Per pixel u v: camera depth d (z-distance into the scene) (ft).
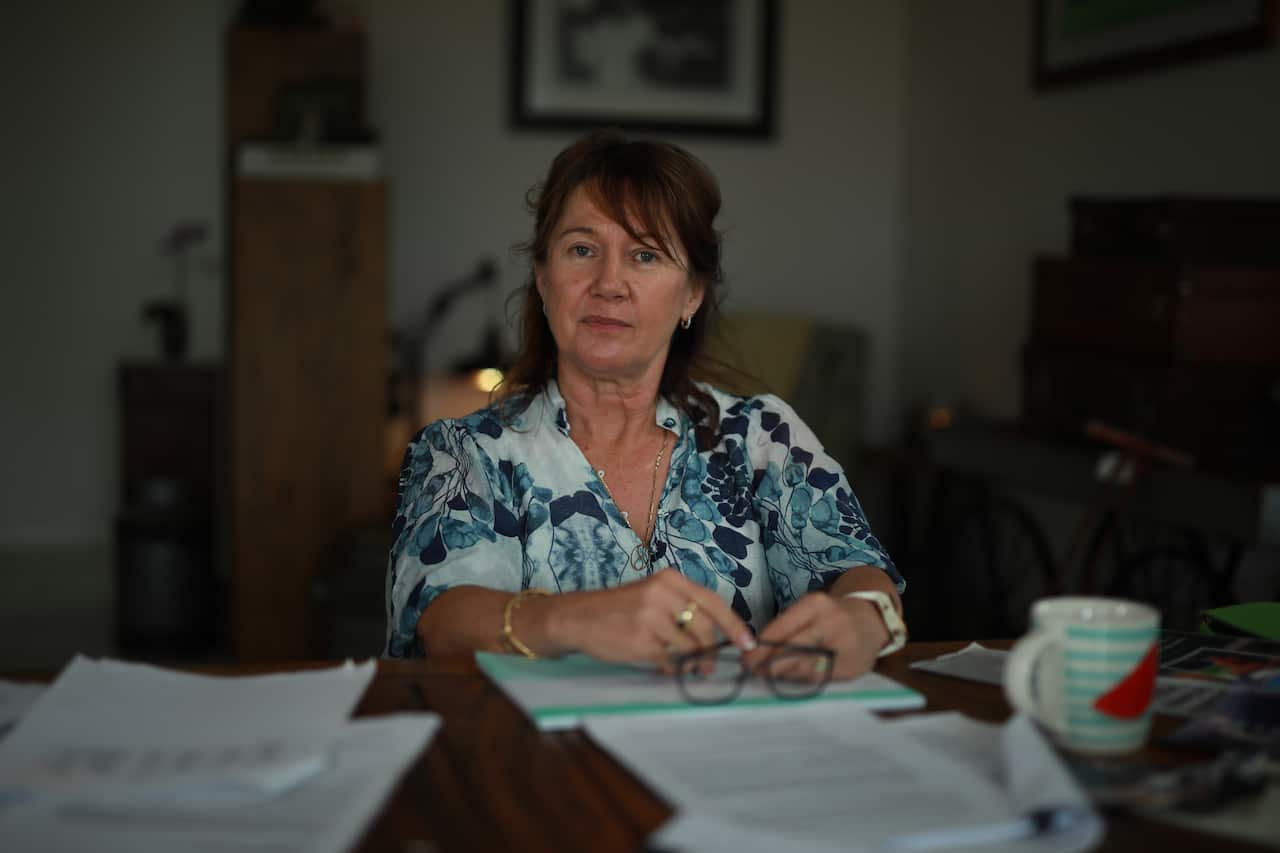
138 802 2.55
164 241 16.16
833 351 14.48
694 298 4.79
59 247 16.05
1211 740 2.97
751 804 2.55
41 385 16.24
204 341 16.33
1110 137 11.64
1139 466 8.40
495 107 15.64
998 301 13.85
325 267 12.26
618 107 15.81
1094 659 2.94
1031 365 10.30
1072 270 9.76
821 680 3.39
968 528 13.66
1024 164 13.26
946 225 15.14
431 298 15.72
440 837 2.45
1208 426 8.52
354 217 12.25
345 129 12.24
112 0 15.83
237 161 12.11
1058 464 9.63
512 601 3.73
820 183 16.40
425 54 15.46
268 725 2.98
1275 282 8.50
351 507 12.51
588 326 4.45
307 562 12.51
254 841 2.37
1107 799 2.60
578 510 4.48
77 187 15.99
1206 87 10.19
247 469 12.37
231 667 3.59
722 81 15.97
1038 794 2.45
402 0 15.35
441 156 15.60
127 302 16.22
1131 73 11.17
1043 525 12.51
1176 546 10.05
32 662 12.60
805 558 4.54
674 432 4.70
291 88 12.29
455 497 4.32
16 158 15.85
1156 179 10.93
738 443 4.73
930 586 13.23
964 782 2.65
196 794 2.57
